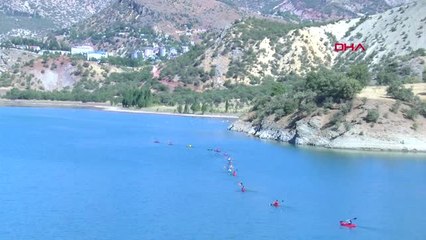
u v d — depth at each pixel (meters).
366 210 126.44
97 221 116.38
